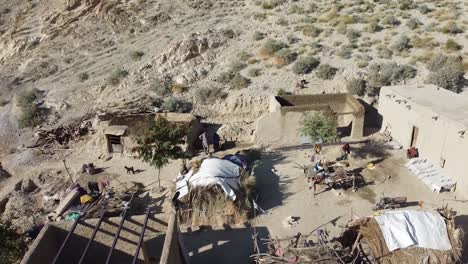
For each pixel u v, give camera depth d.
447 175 28.41
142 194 29.59
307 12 52.97
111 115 38.00
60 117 42.56
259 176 30.78
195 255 23.78
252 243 24.42
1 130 41.28
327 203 27.44
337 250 20.47
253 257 22.19
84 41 54.34
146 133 31.23
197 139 36.22
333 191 28.44
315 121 32.72
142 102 41.50
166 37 51.88
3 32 60.62
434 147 29.48
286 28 49.75
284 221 25.81
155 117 36.12
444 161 28.61
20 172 34.75
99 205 27.83
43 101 44.59
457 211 25.81
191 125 35.31
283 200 28.02
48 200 29.98
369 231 21.12
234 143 35.94
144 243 19.98
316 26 49.50
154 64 46.31
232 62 44.78
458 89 37.84
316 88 40.56
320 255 20.09
